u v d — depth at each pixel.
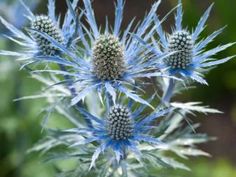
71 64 0.59
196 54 0.62
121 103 0.64
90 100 0.66
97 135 0.60
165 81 0.64
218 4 1.15
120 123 0.60
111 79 0.60
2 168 0.95
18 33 0.63
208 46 1.12
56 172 0.69
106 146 0.60
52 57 0.59
